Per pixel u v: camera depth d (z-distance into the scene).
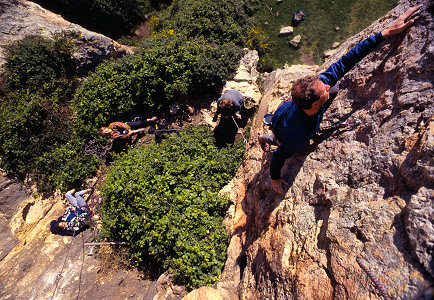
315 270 2.89
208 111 9.59
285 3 12.70
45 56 9.85
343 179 3.11
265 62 12.09
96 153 9.38
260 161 5.82
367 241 2.49
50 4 13.23
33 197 8.73
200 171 7.68
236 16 12.16
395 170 2.62
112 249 7.38
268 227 4.04
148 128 9.81
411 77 2.82
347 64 2.67
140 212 6.83
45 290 6.84
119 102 9.46
